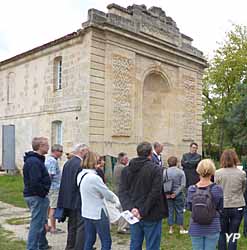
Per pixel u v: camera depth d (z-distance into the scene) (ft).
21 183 57.88
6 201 44.34
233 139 92.07
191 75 78.18
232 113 88.79
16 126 75.20
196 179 32.27
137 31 64.49
